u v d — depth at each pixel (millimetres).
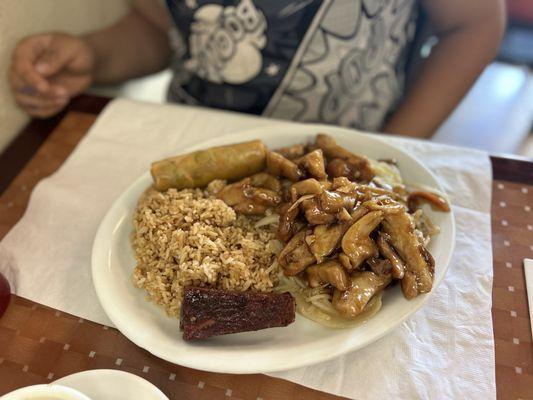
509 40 914
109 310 305
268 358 278
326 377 293
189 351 284
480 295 331
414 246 314
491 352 301
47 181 431
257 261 338
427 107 560
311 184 337
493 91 893
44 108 492
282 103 543
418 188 373
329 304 316
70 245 381
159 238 338
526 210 391
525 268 346
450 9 545
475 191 402
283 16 472
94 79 566
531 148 805
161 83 766
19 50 471
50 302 342
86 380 276
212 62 533
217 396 290
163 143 464
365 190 350
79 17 574
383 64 561
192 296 301
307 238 326
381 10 512
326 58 505
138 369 305
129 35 614
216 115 489
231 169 382
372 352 304
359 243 316
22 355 316
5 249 381
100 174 438
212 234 337
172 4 513
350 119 565
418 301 299
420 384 288
